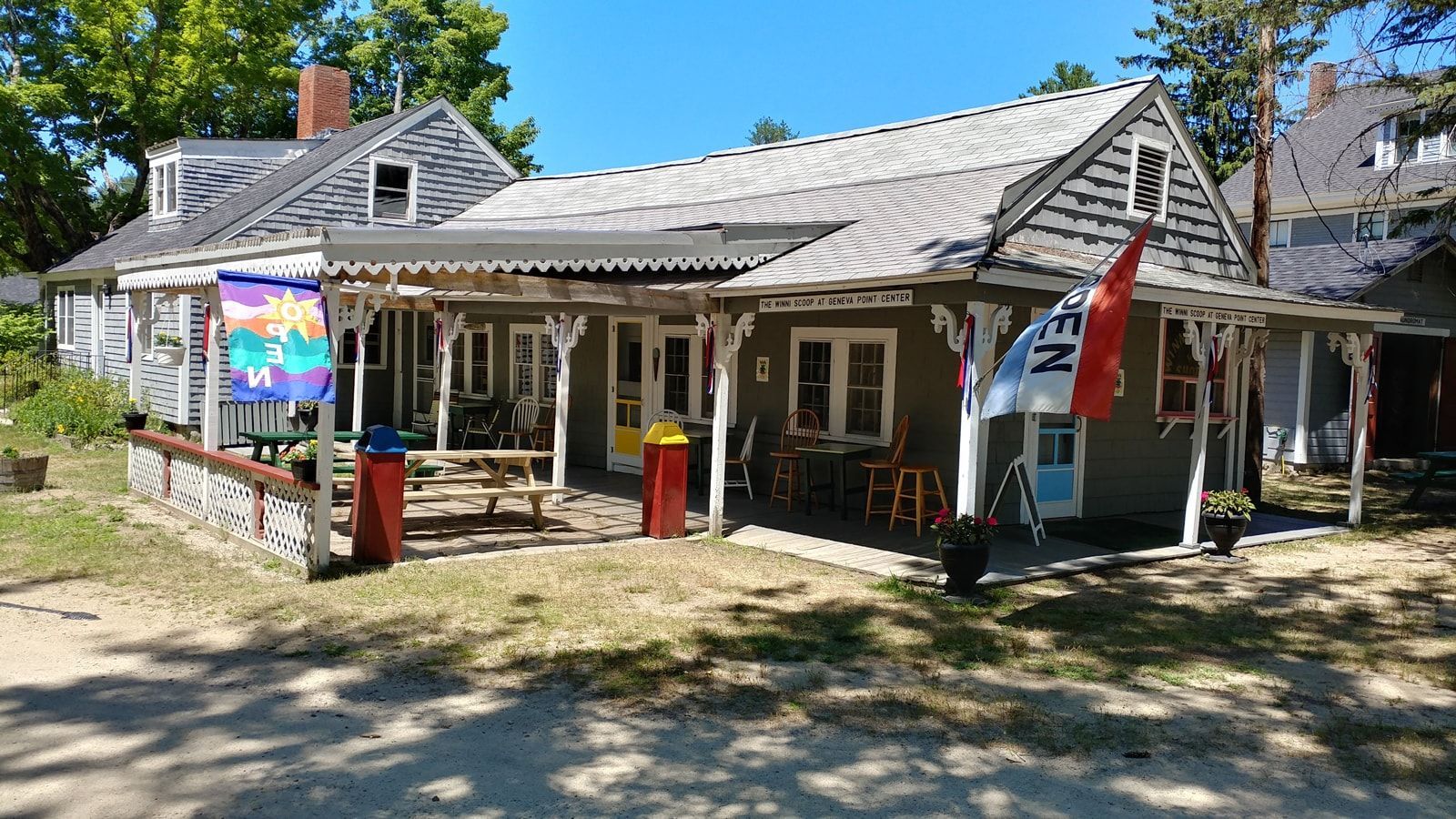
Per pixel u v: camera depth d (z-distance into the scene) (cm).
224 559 846
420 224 1875
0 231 2622
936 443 1104
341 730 494
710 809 420
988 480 1101
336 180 1756
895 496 1095
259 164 1994
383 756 464
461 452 1040
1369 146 2142
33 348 2420
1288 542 1112
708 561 905
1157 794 448
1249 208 2222
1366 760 495
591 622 695
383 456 837
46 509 1053
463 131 1934
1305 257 1902
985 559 793
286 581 775
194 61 2350
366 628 662
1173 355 1284
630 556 916
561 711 530
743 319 993
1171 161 1230
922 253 877
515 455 1038
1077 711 554
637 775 452
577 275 1166
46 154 2359
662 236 971
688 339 1416
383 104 3266
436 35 3225
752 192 1399
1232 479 1380
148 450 1125
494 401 1761
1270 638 715
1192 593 850
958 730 520
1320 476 1753
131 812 401
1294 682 617
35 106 2278
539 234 885
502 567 848
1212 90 2728
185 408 1577
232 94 2558
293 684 556
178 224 1889
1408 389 1952
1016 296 830
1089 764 479
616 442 1538
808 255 1009
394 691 552
